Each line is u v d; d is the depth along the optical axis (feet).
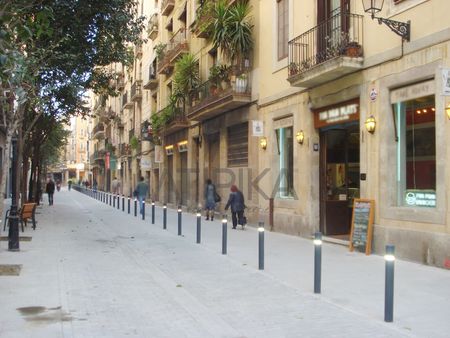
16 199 39.22
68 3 49.03
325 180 46.57
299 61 47.06
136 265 33.27
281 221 51.60
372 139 37.60
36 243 42.52
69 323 19.84
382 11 36.17
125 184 164.04
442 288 25.61
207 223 64.34
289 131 52.31
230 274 30.22
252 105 59.52
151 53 127.34
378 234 36.40
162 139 106.63
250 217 60.03
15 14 22.35
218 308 22.59
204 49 79.36
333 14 43.34
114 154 181.98
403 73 34.22
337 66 38.34
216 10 61.05
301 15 47.75
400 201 35.81
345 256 36.06
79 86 57.11
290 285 26.94
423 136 33.71
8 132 35.70
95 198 140.26
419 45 32.68
